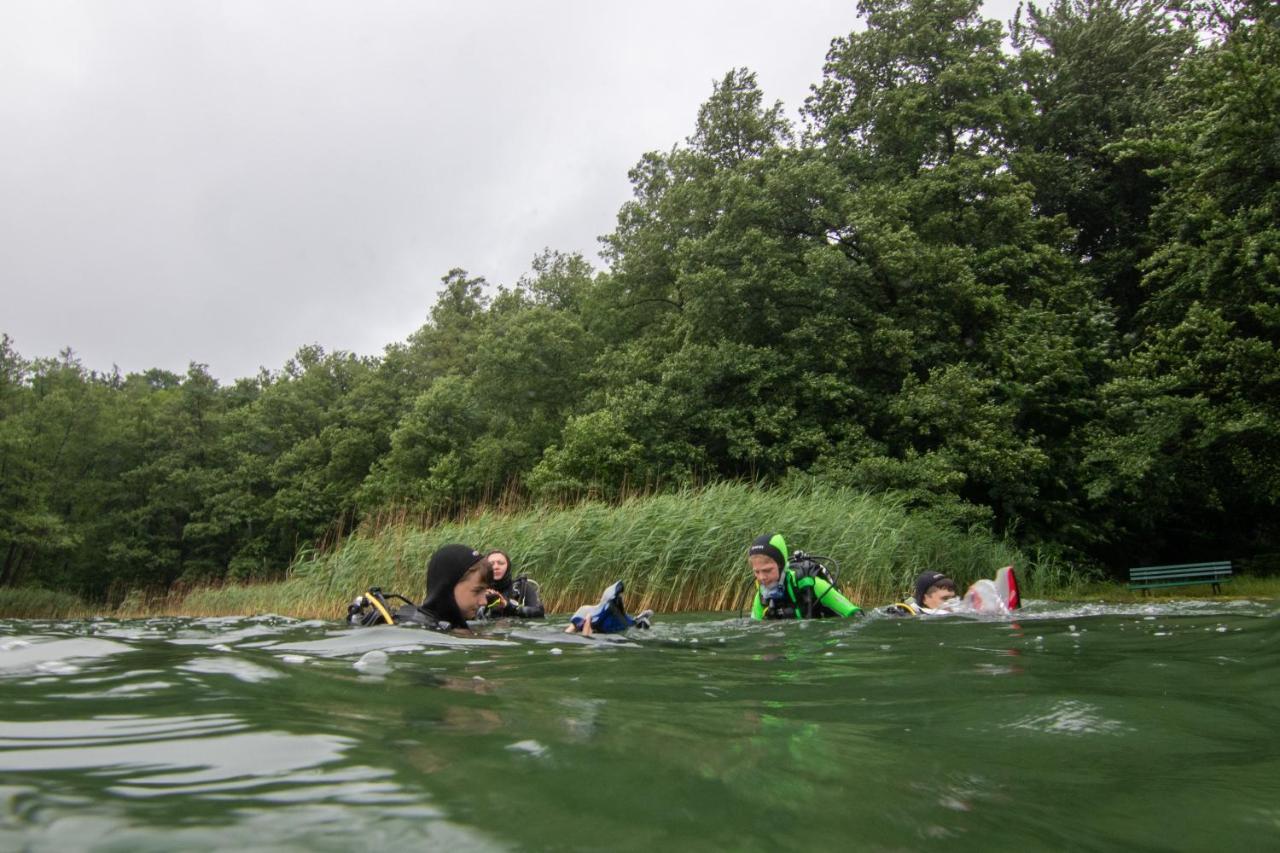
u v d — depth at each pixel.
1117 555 21.19
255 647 3.07
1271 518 21.14
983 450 16.22
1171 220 17.03
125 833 0.86
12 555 35.50
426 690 2.02
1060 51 24.05
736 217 19.64
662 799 1.08
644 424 19.02
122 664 2.28
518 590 6.91
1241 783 1.40
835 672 2.87
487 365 25.70
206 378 41.38
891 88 21.84
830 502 11.84
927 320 18.91
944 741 1.69
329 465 34.16
